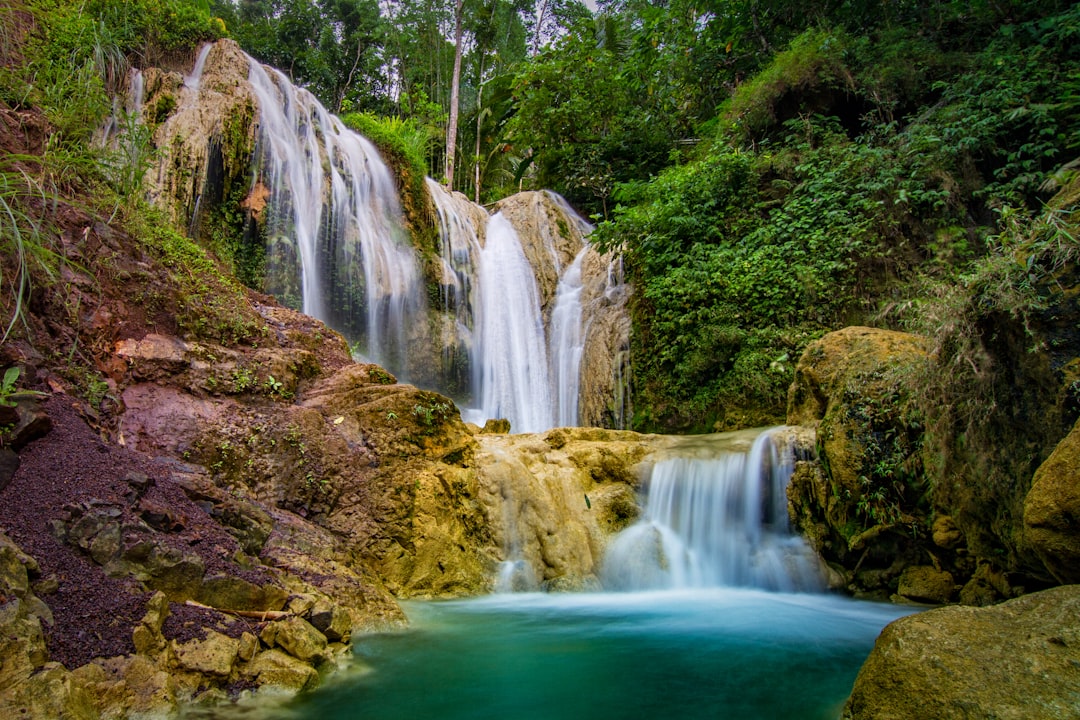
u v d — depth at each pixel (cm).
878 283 880
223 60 995
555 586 587
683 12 1525
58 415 401
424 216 1245
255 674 301
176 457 482
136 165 655
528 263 1398
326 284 1022
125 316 540
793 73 1134
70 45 734
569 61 1691
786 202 1023
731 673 367
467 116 2483
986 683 232
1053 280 368
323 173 1055
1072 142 801
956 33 1131
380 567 537
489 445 701
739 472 652
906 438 528
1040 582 427
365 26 2458
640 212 1134
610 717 306
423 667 368
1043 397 369
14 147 561
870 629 459
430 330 1160
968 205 891
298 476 546
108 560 307
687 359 995
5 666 221
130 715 248
